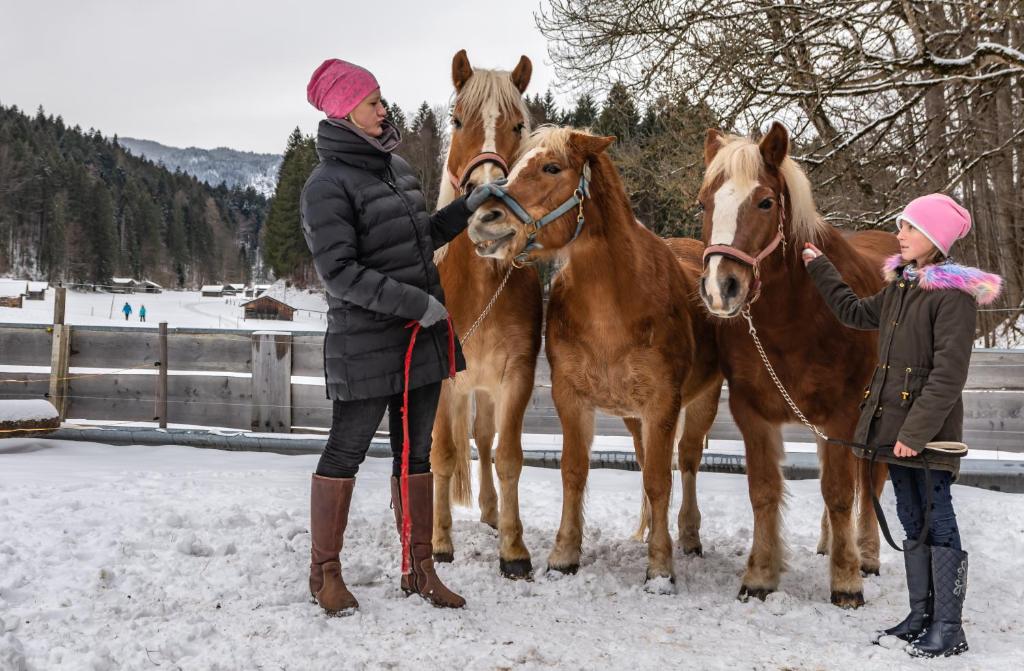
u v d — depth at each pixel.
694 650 2.88
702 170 11.85
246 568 3.43
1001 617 3.33
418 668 2.58
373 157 3.10
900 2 10.00
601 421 7.53
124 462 6.06
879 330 3.22
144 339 7.75
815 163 10.98
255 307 58.31
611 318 3.70
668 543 3.76
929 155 11.59
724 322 3.79
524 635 2.94
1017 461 6.00
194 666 2.48
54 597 2.99
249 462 6.27
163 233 135.88
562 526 3.93
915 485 3.04
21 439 6.82
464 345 4.09
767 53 10.88
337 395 3.06
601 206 3.69
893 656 2.84
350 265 2.93
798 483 6.01
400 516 3.33
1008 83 11.22
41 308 60.47
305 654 2.63
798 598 3.61
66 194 107.06
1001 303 14.24
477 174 4.17
